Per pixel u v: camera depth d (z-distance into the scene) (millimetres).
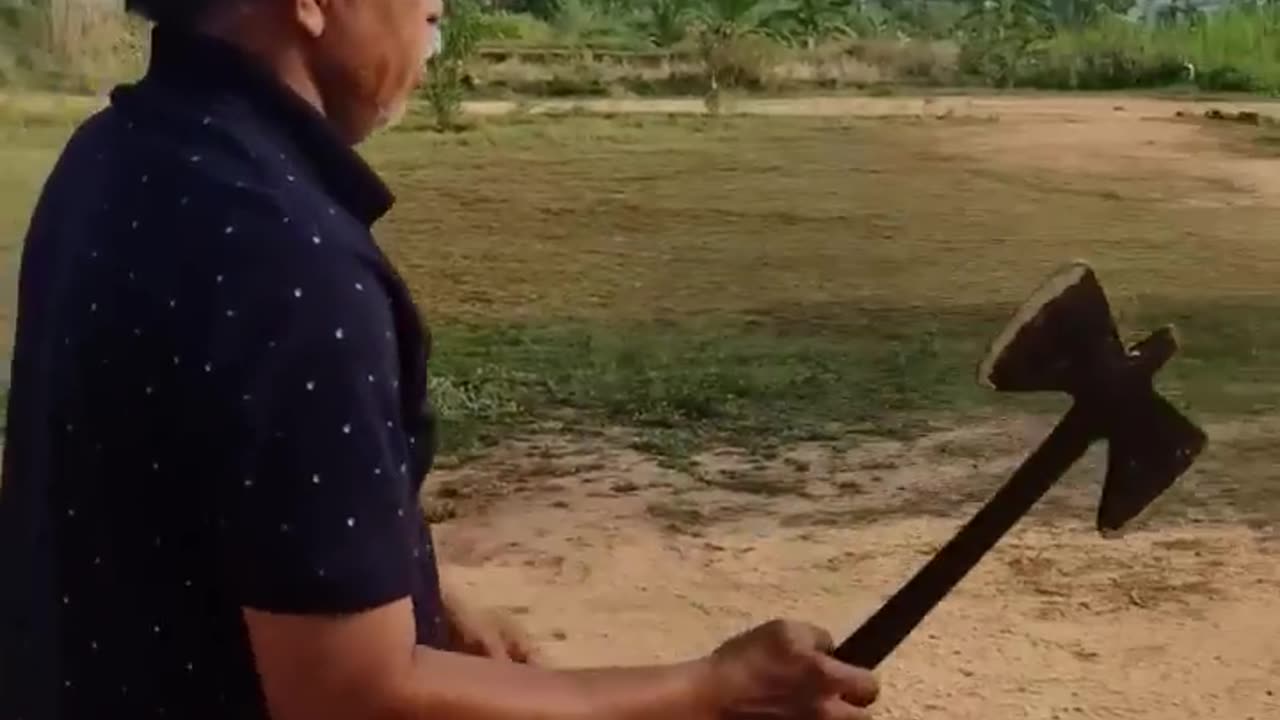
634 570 5105
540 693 1376
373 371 1295
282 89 1386
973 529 1671
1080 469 5883
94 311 1316
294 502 1258
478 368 7203
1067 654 4453
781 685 1467
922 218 9023
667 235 8742
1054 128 10539
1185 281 8227
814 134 10234
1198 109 11148
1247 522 5410
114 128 1402
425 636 1498
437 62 10086
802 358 7312
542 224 8898
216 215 1299
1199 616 4695
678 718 1438
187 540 1312
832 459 6133
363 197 1415
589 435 6410
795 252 8617
